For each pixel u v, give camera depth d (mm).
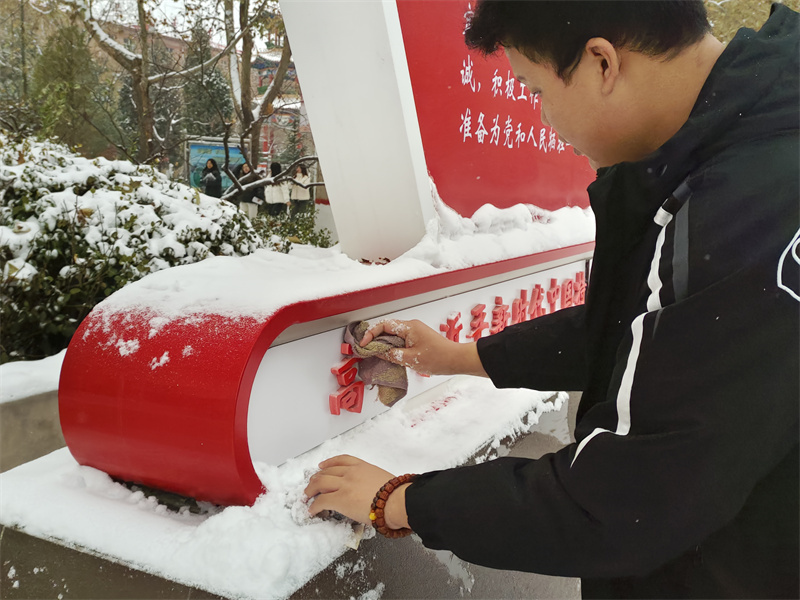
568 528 514
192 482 815
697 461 471
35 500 877
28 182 2730
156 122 7906
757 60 548
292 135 8742
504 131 1621
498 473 580
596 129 633
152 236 2879
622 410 517
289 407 875
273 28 7031
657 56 570
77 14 6609
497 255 1394
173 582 721
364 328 1001
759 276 472
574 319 939
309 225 6098
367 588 824
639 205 611
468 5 1455
